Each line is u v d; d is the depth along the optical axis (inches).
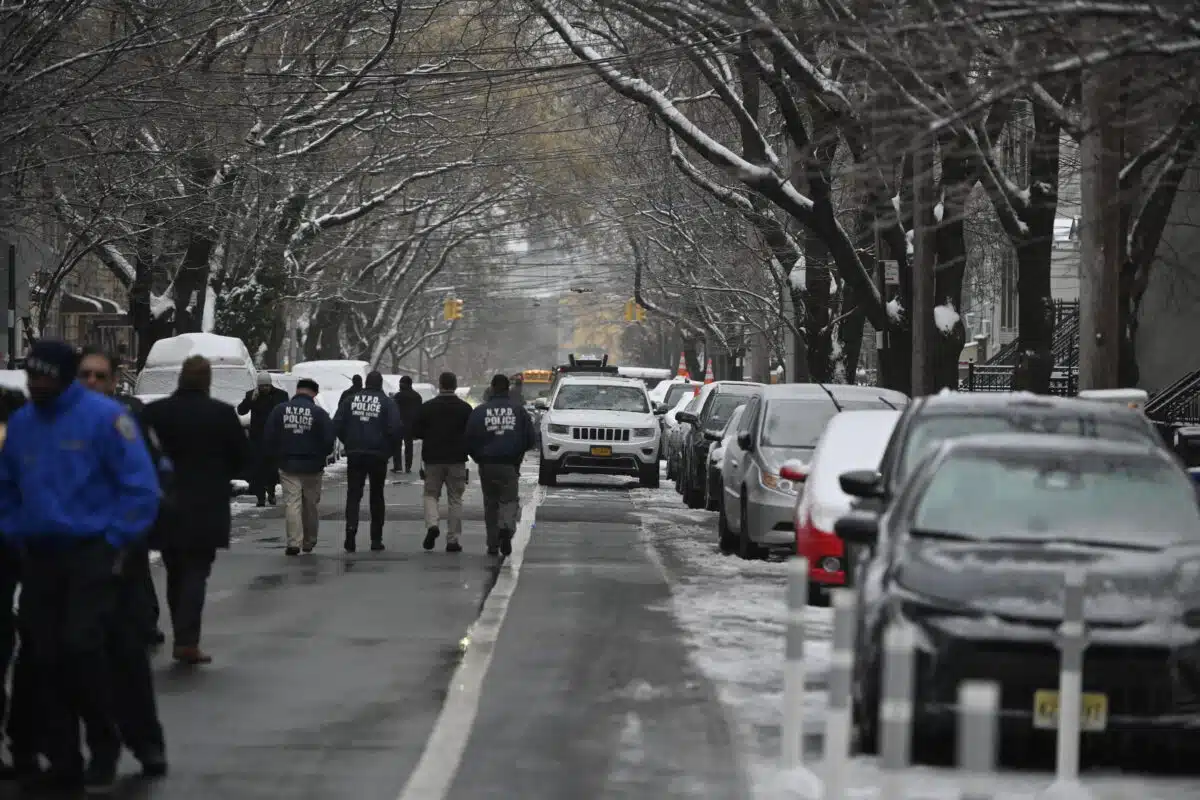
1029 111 3238.2
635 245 7298.2
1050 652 1144.2
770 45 2994.6
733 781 1138.7
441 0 4537.4
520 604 2117.4
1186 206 4463.6
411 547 2908.5
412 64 5393.7
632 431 4724.4
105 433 1138.0
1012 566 1210.6
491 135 5797.2
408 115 5315.0
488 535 2778.1
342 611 2057.1
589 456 4699.8
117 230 4522.6
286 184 6008.9
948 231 3841.0
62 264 4584.2
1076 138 1813.5
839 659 977.5
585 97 5472.4
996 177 3326.8
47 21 3129.9
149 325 5492.1
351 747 1258.6
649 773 1163.3
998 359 6648.6
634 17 3100.4
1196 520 1314.0
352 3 4360.2
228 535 1668.3
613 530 3302.2
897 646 840.9
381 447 2827.3
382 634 1860.2
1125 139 2775.6
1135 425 1644.9
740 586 2317.9
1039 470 1358.3
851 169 1989.4
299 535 2758.4
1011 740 1227.9
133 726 1160.8
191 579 1659.7
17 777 1165.1
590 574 2474.2
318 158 5689.0
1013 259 5920.3
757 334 7219.5
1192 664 1149.7
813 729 1325.0
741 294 6087.6
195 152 4074.8
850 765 1184.2
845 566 2062.0
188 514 1637.6
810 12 2442.2
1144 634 1146.0
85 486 1131.3
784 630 1879.9
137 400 1724.9
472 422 2748.5
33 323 5191.9
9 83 2970.0
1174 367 4763.8
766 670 1606.8
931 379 3570.4
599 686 1519.4
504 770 1175.0
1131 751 1207.6
